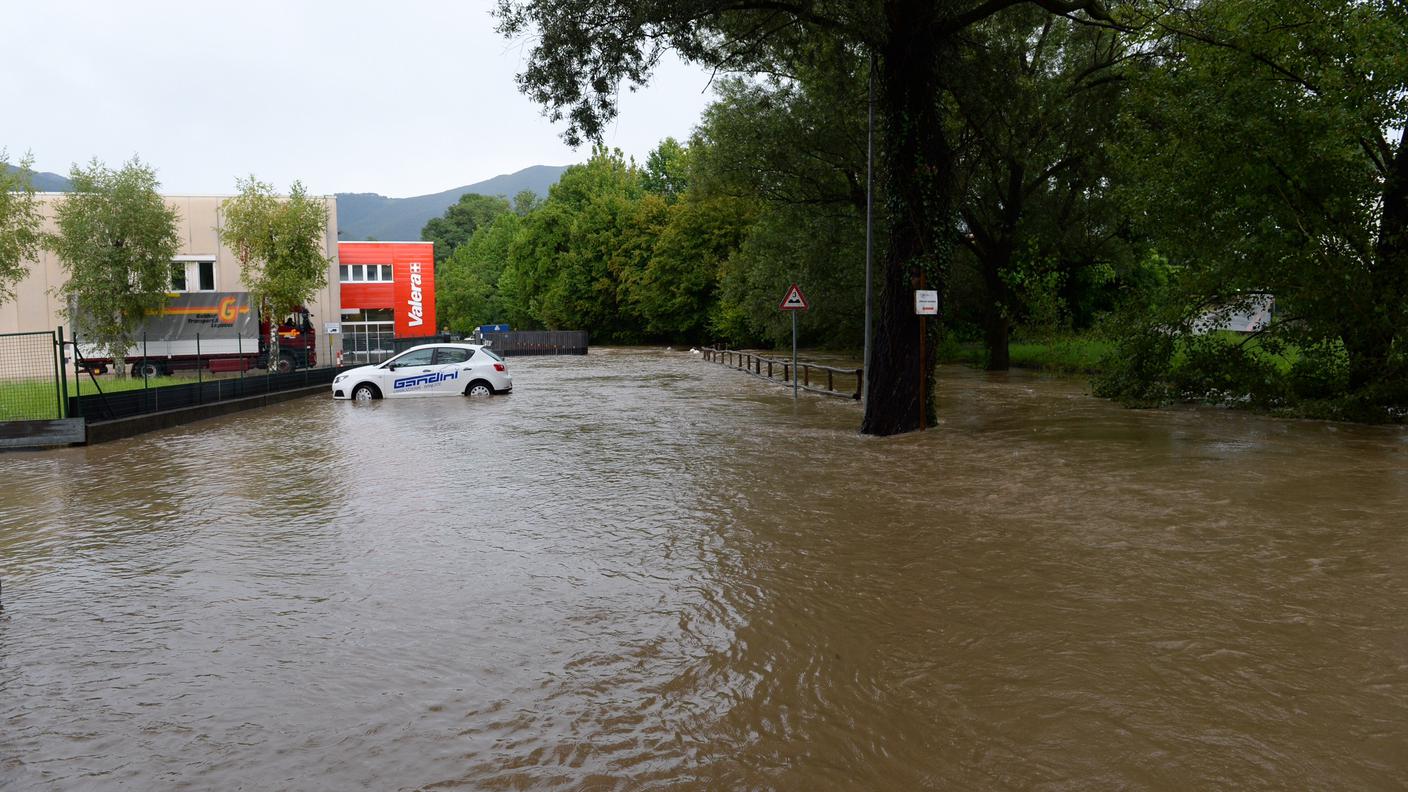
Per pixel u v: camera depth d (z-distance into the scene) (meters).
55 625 5.58
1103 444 13.50
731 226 64.75
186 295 34.22
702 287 66.50
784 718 4.05
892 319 15.49
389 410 21.75
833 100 23.69
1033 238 32.16
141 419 17.23
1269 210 17.19
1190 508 8.70
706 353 53.53
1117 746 3.72
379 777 3.53
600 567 6.79
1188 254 18.59
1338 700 4.17
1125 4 17.12
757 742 3.81
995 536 7.63
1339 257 16.50
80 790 3.45
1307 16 16.02
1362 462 11.50
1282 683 4.38
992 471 11.16
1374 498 9.12
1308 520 8.11
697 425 17.28
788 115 28.36
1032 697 4.24
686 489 10.20
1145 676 4.48
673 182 82.69
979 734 3.86
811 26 16.34
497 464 12.36
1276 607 5.59
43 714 4.19
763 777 3.49
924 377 15.78
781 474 11.20
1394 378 16.22
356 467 12.30
